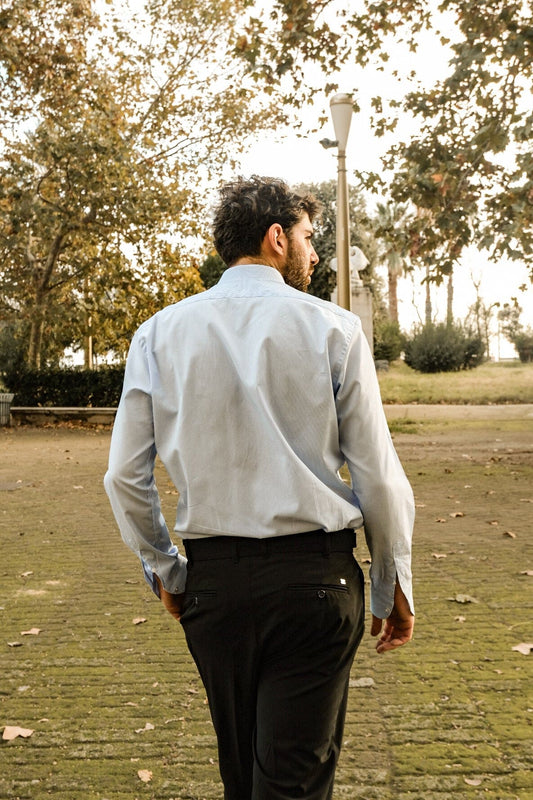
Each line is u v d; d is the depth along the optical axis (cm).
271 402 157
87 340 2628
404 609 171
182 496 165
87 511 796
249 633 157
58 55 1551
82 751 288
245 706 163
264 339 158
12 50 1478
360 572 164
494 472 1005
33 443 1533
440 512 745
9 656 389
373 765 271
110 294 2061
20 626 437
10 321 2250
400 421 1795
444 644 390
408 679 347
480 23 891
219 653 159
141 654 389
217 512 157
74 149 1784
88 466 1156
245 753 166
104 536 674
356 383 156
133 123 1966
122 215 1870
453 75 907
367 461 157
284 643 155
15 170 1889
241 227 174
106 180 1814
